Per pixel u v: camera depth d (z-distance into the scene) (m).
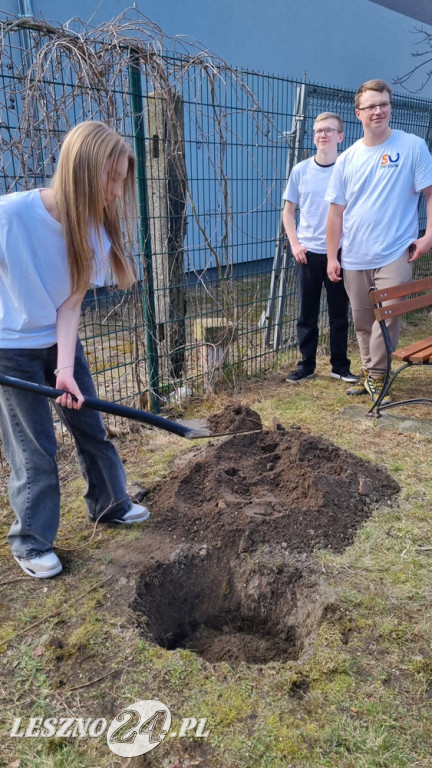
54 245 2.14
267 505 2.98
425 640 2.19
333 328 5.02
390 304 4.28
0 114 3.37
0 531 2.95
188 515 2.96
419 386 4.95
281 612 2.54
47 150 3.58
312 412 4.43
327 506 2.92
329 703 1.93
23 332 2.26
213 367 4.86
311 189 4.68
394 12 11.70
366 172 4.19
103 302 4.44
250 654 2.44
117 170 2.07
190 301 5.25
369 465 3.39
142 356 4.41
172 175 4.30
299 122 5.50
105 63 3.62
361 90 4.06
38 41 3.46
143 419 2.37
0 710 1.94
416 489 3.23
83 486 3.40
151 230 4.41
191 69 4.27
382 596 2.42
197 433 2.40
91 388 2.61
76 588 2.51
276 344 5.72
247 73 4.68
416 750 1.77
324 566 2.60
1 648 2.19
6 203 2.07
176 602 2.64
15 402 2.34
